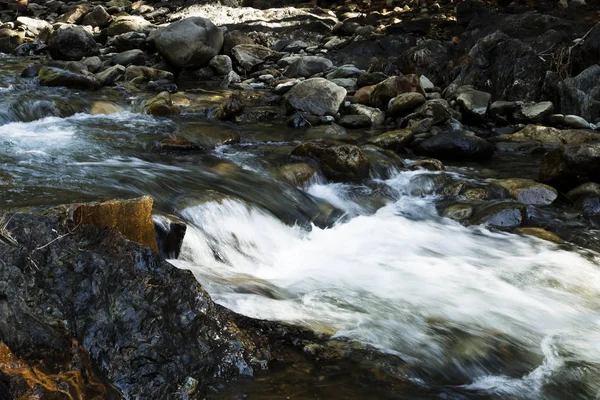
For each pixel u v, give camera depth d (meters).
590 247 6.24
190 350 3.73
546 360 4.26
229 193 6.50
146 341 3.60
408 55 12.09
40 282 3.62
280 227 6.21
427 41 12.38
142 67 11.40
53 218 4.05
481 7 13.77
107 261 3.85
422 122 9.45
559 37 11.56
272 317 4.45
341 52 13.14
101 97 9.91
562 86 10.31
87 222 4.40
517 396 3.88
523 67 10.93
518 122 10.23
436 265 5.66
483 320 4.69
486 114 10.26
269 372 3.87
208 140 8.20
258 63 12.50
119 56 12.16
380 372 3.96
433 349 4.25
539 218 6.91
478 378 4.05
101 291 3.72
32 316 3.38
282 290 4.97
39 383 2.96
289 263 5.67
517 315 4.81
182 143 7.81
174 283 3.97
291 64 12.26
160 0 16.59
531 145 9.18
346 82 11.32
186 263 5.03
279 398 3.65
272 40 13.83
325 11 15.54
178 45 11.79
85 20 14.90
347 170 7.42
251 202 6.37
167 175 6.69
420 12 15.01
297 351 4.09
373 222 6.64
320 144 7.56
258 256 5.70
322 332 4.31
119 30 13.73
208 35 12.03
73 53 12.43
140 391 3.41
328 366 3.98
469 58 11.46
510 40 11.23
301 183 7.12
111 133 8.18
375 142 8.72
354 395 3.74
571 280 5.50
